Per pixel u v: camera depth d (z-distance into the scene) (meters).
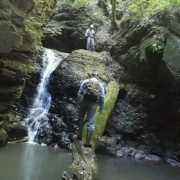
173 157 7.93
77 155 5.61
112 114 9.34
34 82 10.26
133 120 9.11
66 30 14.30
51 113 9.62
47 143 8.62
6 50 5.86
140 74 9.31
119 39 11.20
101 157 7.66
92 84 5.85
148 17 9.55
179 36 8.17
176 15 8.35
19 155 6.76
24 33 7.27
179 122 8.12
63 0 15.41
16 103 9.56
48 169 5.72
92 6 15.05
